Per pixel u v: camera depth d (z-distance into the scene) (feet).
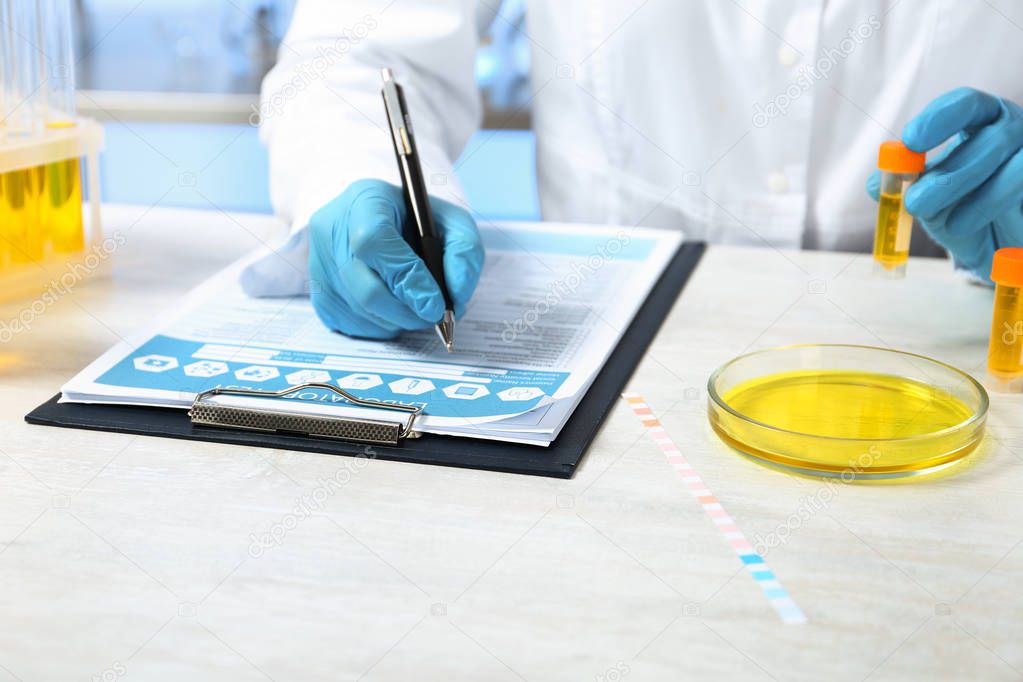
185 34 7.69
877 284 2.91
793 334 2.54
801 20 3.50
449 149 3.85
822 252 3.22
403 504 1.78
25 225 2.89
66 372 2.33
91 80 7.72
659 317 2.64
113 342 2.50
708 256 3.18
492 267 2.97
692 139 3.77
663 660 1.39
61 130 2.96
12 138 2.83
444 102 3.73
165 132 7.60
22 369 2.34
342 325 2.48
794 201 3.69
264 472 1.89
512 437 1.97
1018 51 3.40
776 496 1.81
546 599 1.52
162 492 1.82
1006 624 1.46
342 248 2.45
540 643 1.43
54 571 1.59
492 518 1.74
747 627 1.46
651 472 1.89
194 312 2.62
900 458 1.85
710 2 3.61
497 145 7.11
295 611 1.50
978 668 1.37
